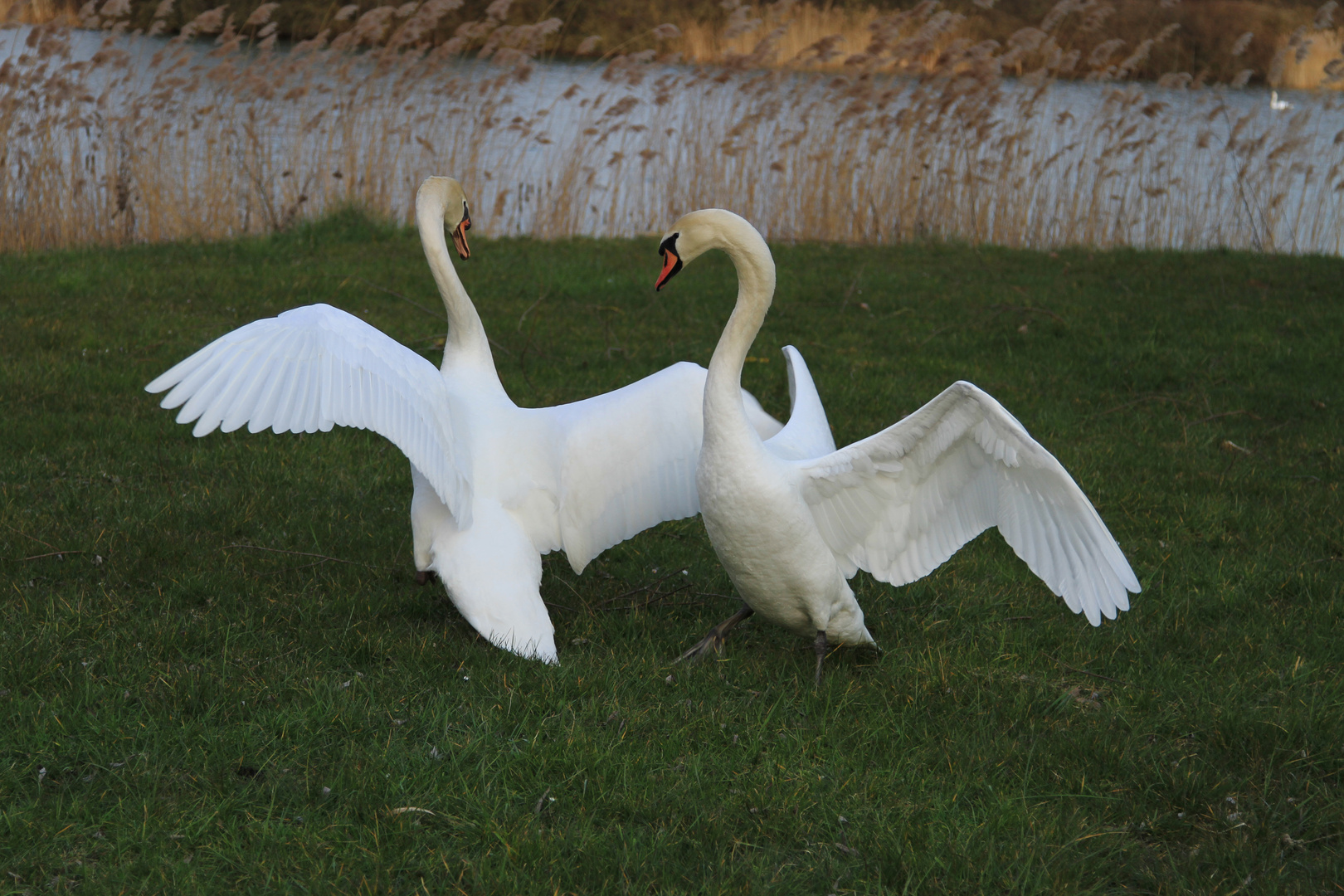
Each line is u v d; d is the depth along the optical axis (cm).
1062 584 383
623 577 509
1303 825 330
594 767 336
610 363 807
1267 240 1398
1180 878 303
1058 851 312
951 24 1422
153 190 1240
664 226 1420
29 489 525
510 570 388
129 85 1622
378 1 2289
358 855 295
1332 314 998
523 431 421
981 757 357
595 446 430
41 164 1177
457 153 1427
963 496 400
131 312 855
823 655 402
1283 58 1652
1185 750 370
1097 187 1395
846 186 1408
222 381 327
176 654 393
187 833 299
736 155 1388
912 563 417
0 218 1156
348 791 319
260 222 1305
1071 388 807
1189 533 562
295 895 282
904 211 1409
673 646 438
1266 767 361
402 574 483
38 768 322
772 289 383
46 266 1002
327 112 1369
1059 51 1503
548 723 361
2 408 627
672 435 444
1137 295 1083
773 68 1538
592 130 1400
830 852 310
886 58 1428
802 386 478
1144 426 733
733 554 389
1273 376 836
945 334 940
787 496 378
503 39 1402
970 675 415
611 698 378
